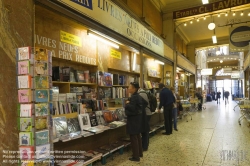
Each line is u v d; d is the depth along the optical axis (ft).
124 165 11.78
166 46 28.50
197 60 58.49
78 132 10.84
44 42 11.51
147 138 14.71
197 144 16.05
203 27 39.83
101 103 15.02
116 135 15.44
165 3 32.07
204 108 45.91
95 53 16.06
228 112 38.68
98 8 13.06
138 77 23.22
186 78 48.21
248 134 19.35
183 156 13.24
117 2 15.65
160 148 15.07
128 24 17.26
